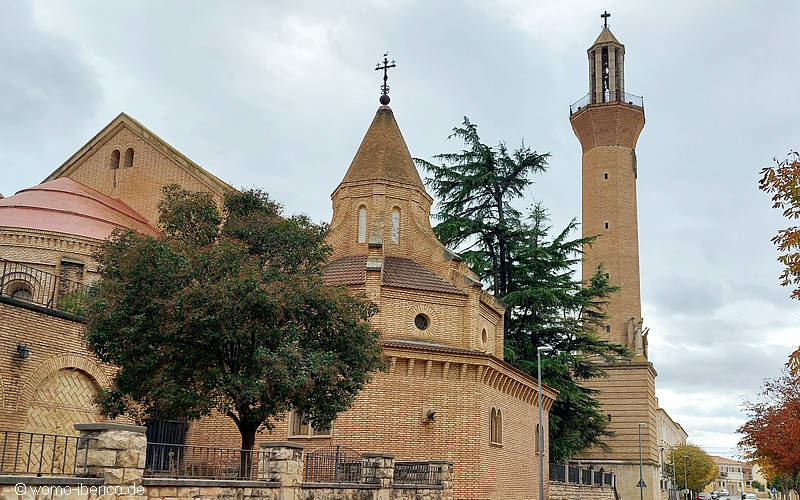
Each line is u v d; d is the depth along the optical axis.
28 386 23.39
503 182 50.72
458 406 33.03
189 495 15.60
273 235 23.09
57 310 24.73
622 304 68.06
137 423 22.55
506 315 49.31
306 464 23.22
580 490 51.69
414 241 39.34
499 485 35.25
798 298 18.11
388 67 43.56
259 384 19.75
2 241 31.09
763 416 44.62
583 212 71.25
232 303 19.39
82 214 33.53
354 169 40.59
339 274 36.00
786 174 17.77
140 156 41.75
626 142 71.25
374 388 31.86
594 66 73.31
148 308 19.77
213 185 39.62
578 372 51.69
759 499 175.00
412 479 27.17
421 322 35.34
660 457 104.12
